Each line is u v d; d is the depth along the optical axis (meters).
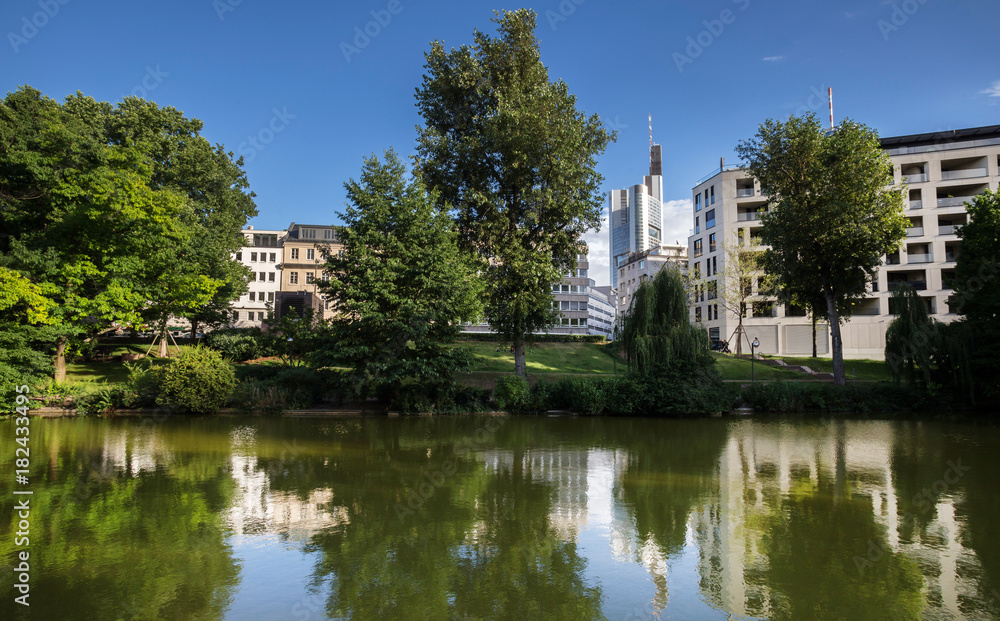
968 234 30.50
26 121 25.62
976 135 54.53
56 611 5.91
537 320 28.84
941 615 6.03
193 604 6.12
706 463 14.46
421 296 24.86
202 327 48.22
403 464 14.03
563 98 27.67
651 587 6.72
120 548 7.91
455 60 28.47
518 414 26.59
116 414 24.19
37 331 21.81
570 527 9.06
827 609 6.16
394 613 5.95
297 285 77.06
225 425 21.22
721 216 58.84
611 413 26.45
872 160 29.44
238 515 9.53
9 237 25.48
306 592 6.49
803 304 34.94
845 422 23.98
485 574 7.09
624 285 107.31
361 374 24.55
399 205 25.00
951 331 28.05
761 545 8.26
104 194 22.48
